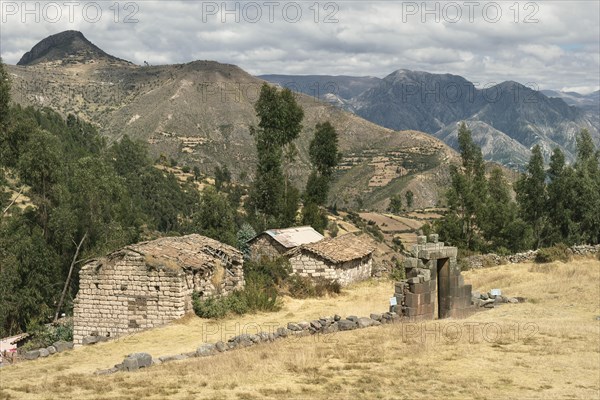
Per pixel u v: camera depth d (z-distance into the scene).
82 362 28.09
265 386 19.69
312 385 19.89
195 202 143.38
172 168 195.00
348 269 59.47
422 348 24.91
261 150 79.12
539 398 18.70
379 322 31.72
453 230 77.56
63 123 147.75
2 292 51.03
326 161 85.94
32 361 28.66
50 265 55.34
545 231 81.12
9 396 18.92
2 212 60.03
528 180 81.19
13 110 64.19
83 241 59.56
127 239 61.72
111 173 62.62
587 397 18.81
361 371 21.69
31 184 59.19
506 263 59.38
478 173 85.62
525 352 24.53
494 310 35.72
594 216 76.50
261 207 79.62
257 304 43.00
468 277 52.75
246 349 26.45
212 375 21.14
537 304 37.47
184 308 39.06
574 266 52.34
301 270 57.59
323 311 42.12
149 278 38.94
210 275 42.31
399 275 62.66
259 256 66.62
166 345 32.06
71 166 66.38
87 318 40.03
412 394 19.06
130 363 23.69
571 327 29.56
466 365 22.55
